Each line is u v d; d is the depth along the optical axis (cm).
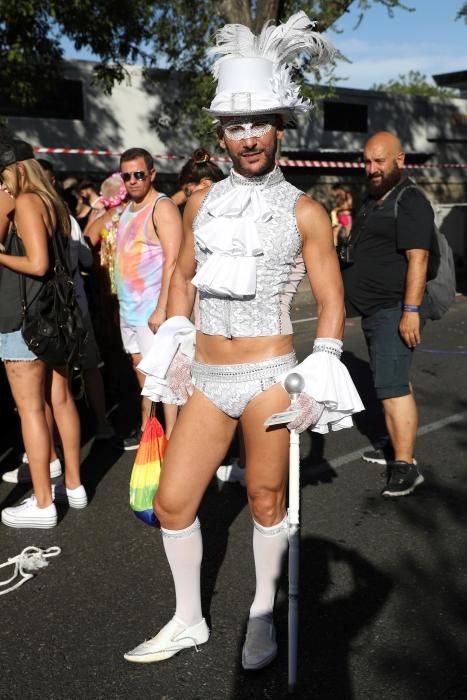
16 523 395
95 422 539
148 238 457
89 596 330
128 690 267
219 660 283
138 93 1686
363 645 291
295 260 261
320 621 308
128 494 441
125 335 486
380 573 346
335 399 249
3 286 364
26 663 284
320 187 1773
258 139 253
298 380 240
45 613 317
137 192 455
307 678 272
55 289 368
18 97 1173
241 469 446
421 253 407
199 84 1295
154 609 319
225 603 321
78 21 1088
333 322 257
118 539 384
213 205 264
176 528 275
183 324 287
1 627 307
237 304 257
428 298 424
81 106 1625
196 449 267
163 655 282
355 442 527
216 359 263
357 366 743
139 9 1188
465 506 418
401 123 2206
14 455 503
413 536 383
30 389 380
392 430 436
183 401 285
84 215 722
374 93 2123
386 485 444
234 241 252
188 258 283
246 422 264
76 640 298
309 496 434
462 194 2094
